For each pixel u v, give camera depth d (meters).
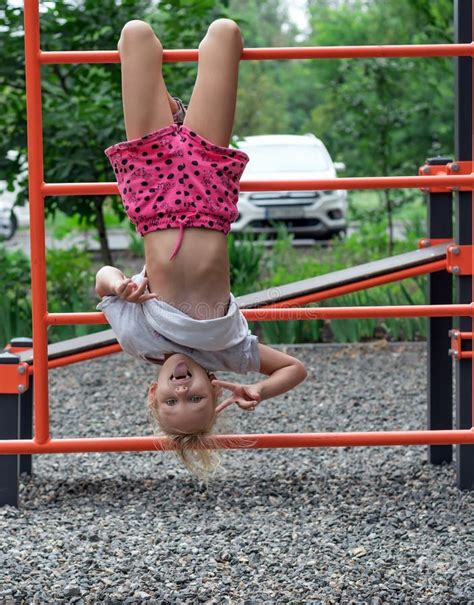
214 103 3.49
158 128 3.48
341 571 3.72
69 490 4.97
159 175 3.44
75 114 8.67
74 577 3.67
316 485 4.94
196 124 3.48
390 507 4.54
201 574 3.71
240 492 4.85
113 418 6.56
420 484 4.91
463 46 3.98
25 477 5.20
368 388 7.22
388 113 13.77
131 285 3.32
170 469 5.37
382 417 6.37
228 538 4.14
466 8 4.59
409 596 3.49
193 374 3.34
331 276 4.89
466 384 4.79
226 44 3.55
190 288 3.41
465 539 4.09
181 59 3.73
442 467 5.22
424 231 12.77
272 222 13.86
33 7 3.81
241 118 26.27
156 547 4.02
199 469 3.67
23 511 4.63
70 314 4.00
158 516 4.51
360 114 13.83
